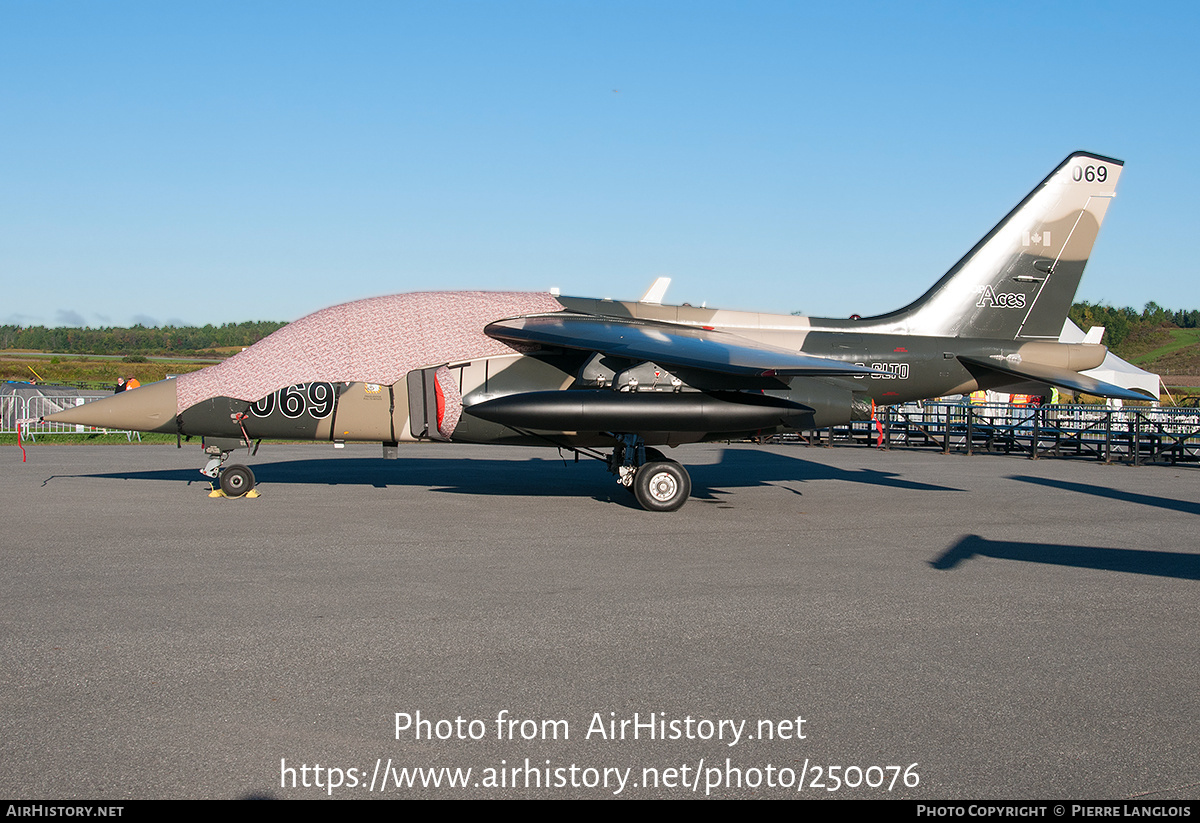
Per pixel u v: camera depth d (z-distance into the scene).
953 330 14.76
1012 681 5.68
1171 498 14.59
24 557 9.04
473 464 18.98
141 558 9.03
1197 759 4.58
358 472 17.25
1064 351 14.77
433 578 8.27
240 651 6.06
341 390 13.13
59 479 15.65
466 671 5.74
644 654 6.12
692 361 11.74
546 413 12.23
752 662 5.98
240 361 13.33
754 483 16.30
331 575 8.35
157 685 5.42
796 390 13.44
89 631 6.47
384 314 13.40
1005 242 14.78
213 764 4.39
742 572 8.69
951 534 10.99
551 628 6.70
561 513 12.28
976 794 4.20
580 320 13.55
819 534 10.91
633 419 12.38
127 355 132.62
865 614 7.20
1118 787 4.27
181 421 13.12
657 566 8.92
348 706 5.14
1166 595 7.90
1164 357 121.19
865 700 5.33
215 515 11.82
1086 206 14.89
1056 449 23.05
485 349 13.25
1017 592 7.98
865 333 14.52
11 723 4.84
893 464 20.38
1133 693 5.49
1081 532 11.21
